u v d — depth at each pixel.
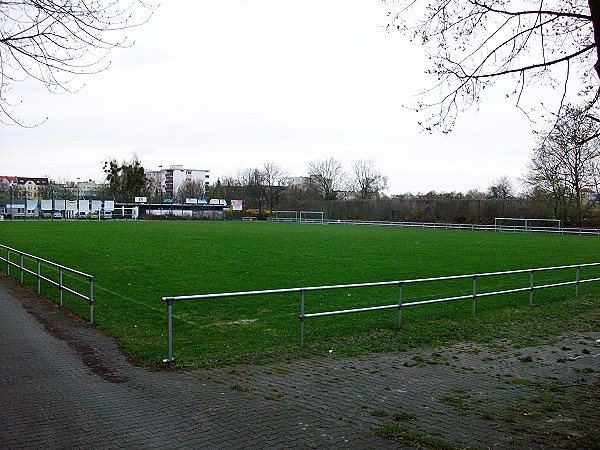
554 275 22.16
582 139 9.84
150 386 7.65
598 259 27.84
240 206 98.94
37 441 5.43
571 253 31.17
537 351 10.65
